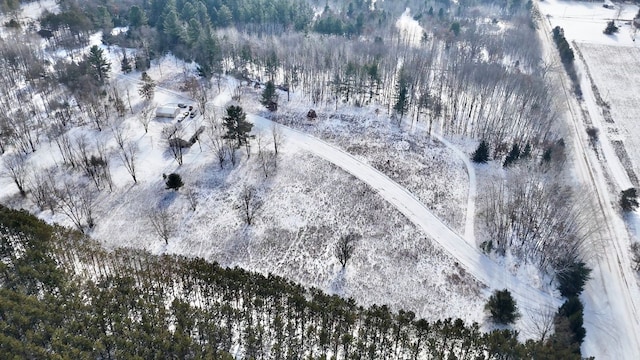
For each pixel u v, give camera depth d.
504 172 98.75
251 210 87.06
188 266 65.31
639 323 66.56
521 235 80.56
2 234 68.00
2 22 153.75
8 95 117.25
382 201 89.88
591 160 106.00
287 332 57.53
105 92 120.19
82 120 111.62
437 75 147.25
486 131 113.81
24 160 97.06
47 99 116.25
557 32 169.62
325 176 96.94
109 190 90.31
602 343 63.22
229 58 149.38
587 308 68.38
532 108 117.44
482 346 54.56
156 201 88.25
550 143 105.62
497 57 157.38
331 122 117.56
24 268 58.38
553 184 88.69
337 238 80.81
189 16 161.88
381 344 55.84
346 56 145.25
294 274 73.56
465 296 69.94
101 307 55.16
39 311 52.41
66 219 82.25
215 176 95.81
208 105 122.88
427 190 93.25
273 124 115.62
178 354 50.94
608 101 133.00
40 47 142.50
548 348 52.56
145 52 145.25
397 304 68.50
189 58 147.38
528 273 73.94
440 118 121.06
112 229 81.25
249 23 174.12
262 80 140.38
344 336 53.94
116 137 102.19
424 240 80.50
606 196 94.31
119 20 170.38
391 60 146.00
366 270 74.31
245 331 55.59
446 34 170.12
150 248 77.69
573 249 73.88
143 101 123.38
